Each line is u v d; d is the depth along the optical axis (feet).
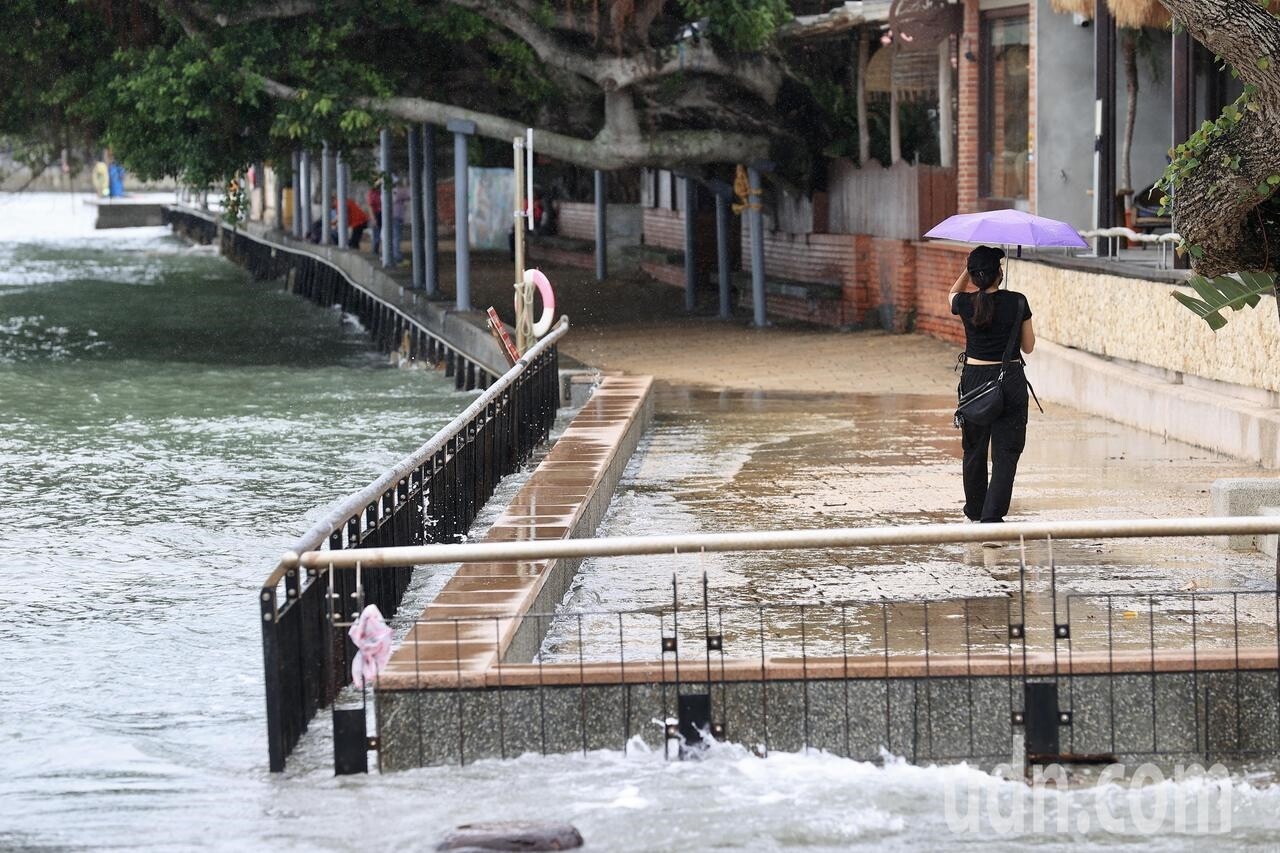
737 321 272.92
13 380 250.78
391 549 73.00
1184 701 73.05
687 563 105.40
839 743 73.31
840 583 98.84
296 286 439.22
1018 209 218.38
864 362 214.48
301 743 77.00
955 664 72.95
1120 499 120.57
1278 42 88.99
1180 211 95.76
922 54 245.24
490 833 64.34
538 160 358.23
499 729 73.46
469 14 239.09
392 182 320.91
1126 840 64.44
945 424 161.27
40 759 79.82
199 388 246.88
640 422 155.63
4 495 158.71
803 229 273.33
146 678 96.12
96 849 66.95
